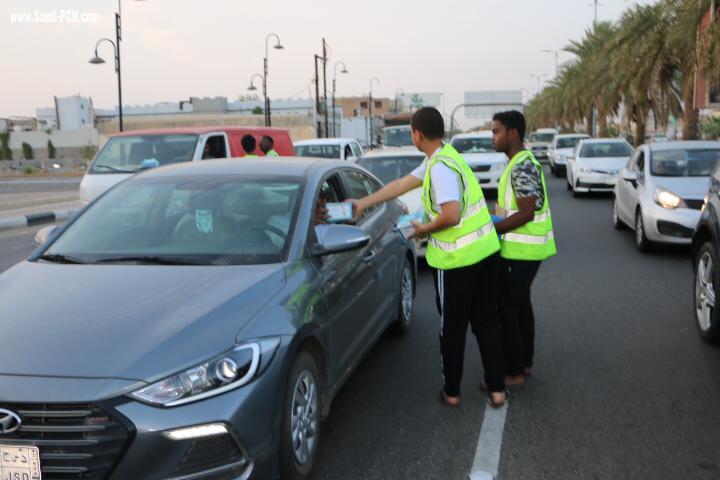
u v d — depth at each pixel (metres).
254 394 2.87
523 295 4.71
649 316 6.53
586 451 3.80
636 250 10.16
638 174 10.53
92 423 2.62
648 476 3.52
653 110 28.48
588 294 7.45
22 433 2.64
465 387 4.81
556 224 13.17
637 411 4.34
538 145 37.91
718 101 19.94
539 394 4.65
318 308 3.57
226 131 12.29
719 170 5.86
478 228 4.18
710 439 3.93
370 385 4.86
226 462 2.78
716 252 5.38
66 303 3.20
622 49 21.97
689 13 16.84
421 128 4.24
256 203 4.11
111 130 67.44
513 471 3.59
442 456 3.77
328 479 3.53
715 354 5.39
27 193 28.00
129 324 2.97
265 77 34.03
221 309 3.09
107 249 3.92
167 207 4.20
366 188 5.49
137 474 2.62
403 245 5.80
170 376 2.72
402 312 5.87
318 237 3.94
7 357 2.78
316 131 38.97
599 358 5.36
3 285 3.58
